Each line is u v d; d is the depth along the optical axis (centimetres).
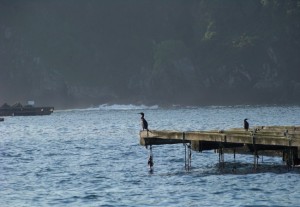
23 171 18000
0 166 19362
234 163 18150
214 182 14925
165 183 15088
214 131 16475
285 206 12256
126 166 18662
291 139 14212
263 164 17625
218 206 12375
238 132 15938
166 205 12544
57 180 16038
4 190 14612
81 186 14988
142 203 12788
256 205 12381
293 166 16150
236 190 13850
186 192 13800
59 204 12912
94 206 12631
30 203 13062
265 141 14738
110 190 14312
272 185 14262
